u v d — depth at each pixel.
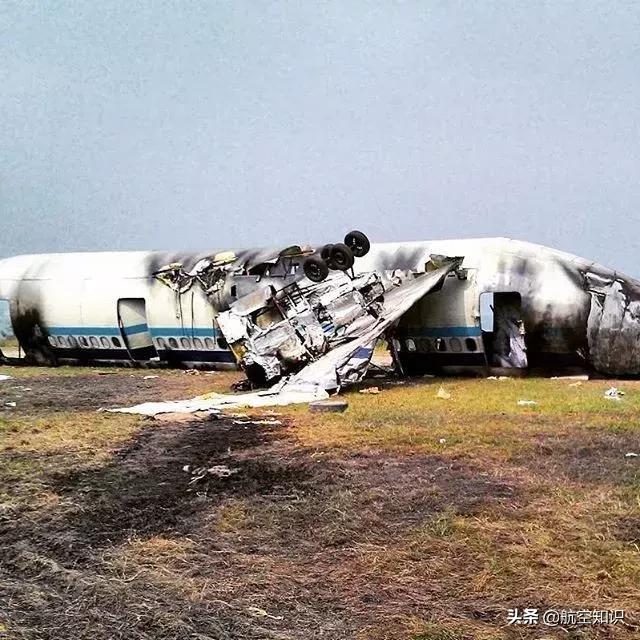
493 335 26.72
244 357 24.05
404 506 10.45
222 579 8.26
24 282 34.59
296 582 8.14
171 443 15.10
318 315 24.45
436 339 26.09
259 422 17.20
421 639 6.88
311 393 20.97
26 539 9.56
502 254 25.55
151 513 10.54
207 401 20.72
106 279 32.78
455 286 25.58
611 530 9.30
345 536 9.38
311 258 25.47
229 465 13.11
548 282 24.12
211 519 10.20
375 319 24.22
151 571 8.46
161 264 32.03
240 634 6.98
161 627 7.12
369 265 28.17
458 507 10.27
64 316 33.44
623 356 23.12
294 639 6.87
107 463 13.45
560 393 20.50
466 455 13.27
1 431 16.41
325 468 12.60
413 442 14.34
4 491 11.62
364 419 16.97
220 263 29.95
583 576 8.09
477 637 6.89
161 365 32.25
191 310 30.44
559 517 9.78
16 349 36.75
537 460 12.83
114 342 32.75
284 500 10.95
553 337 23.95
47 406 21.11
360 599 7.73
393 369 27.58
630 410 17.38
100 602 7.67
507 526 9.55
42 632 7.06
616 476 11.62
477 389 22.05
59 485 12.01
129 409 19.75
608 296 23.33
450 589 7.91
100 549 9.20
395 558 8.68
